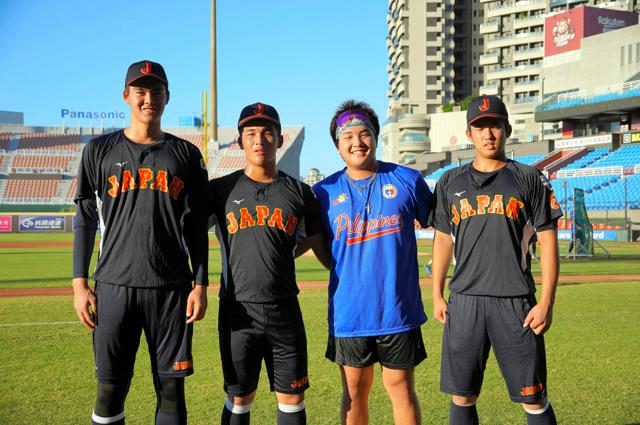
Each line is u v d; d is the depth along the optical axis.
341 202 3.58
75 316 8.09
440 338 6.64
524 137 57.78
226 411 3.51
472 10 75.56
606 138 40.28
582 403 4.31
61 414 4.10
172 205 3.31
